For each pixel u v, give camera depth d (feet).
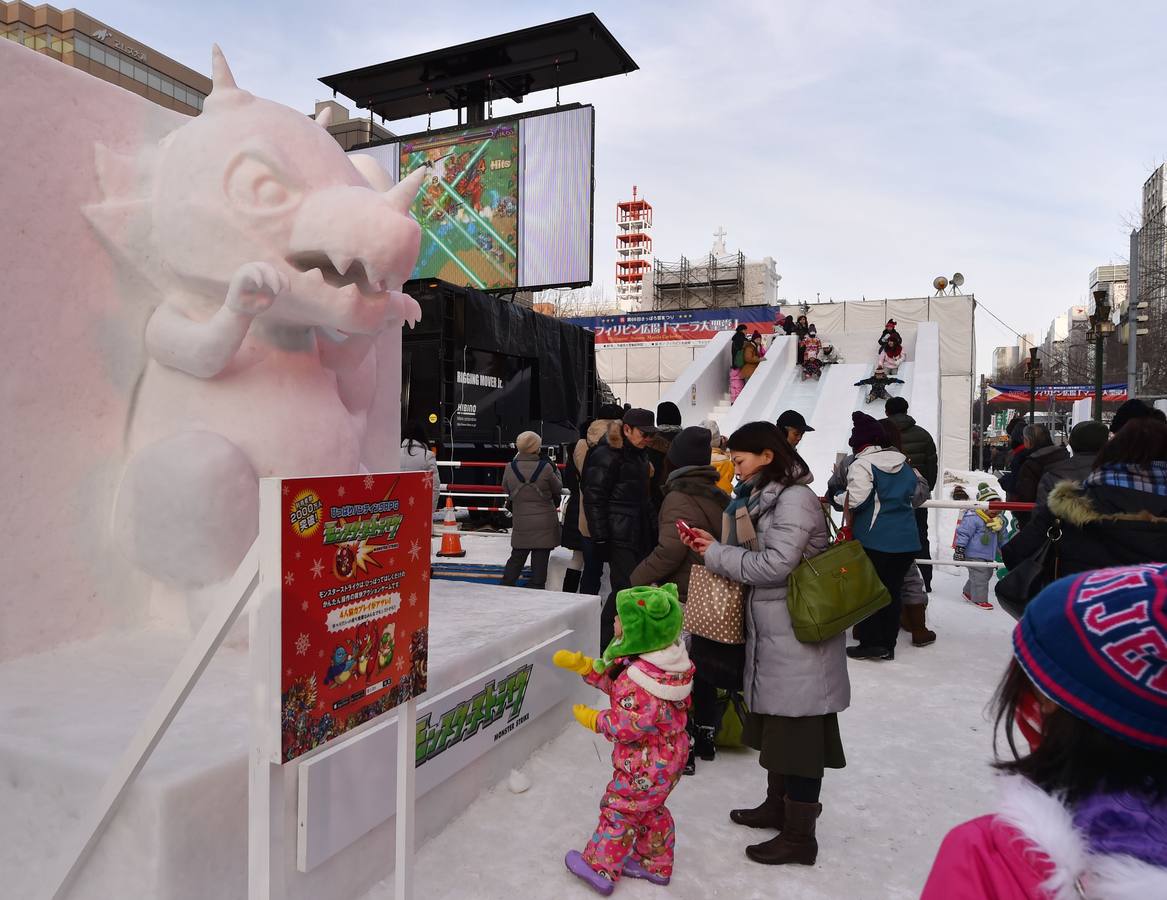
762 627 9.99
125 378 11.10
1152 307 94.94
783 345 66.54
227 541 10.37
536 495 21.11
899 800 11.70
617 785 9.09
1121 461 10.75
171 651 10.46
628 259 357.41
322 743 5.94
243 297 9.48
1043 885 3.03
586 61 63.21
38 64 10.14
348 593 6.18
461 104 67.97
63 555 10.48
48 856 7.30
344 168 10.99
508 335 39.52
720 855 10.09
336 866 8.29
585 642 14.84
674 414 20.57
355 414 13.42
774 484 10.23
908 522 18.12
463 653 10.87
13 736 7.77
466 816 10.73
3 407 9.88
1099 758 3.12
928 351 60.85
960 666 18.44
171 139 10.88
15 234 9.93
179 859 6.78
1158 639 2.85
